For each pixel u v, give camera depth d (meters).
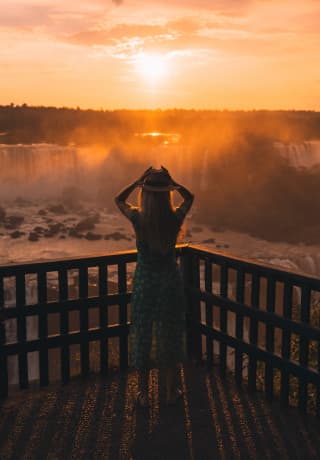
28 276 30.53
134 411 3.68
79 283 4.10
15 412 3.66
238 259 3.97
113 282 32.72
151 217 3.45
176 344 3.65
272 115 168.25
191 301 4.50
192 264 4.45
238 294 4.04
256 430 3.44
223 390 4.02
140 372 3.70
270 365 3.82
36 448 3.22
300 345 3.59
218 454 3.17
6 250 57.31
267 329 3.80
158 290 3.59
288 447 3.24
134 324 3.69
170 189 3.43
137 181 3.54
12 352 3.89
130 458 3.13
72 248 59.97
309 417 3.61
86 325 4.15
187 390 4.00
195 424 3.50
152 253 3.57
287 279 3.63
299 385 3.62
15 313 3.87
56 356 22.77
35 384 4.12
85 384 4.11
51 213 84.75
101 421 3.55
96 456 3.15
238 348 4.05
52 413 3.65
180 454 3.17
